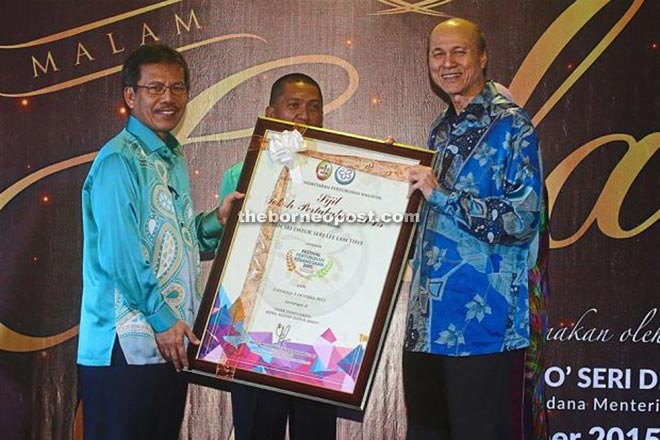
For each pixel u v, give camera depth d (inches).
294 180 144.0
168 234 138.2
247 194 144.8
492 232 130.0
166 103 139.2
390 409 173.8
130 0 172.7
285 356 141.1
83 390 139.3
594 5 172.6
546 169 172.7
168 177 140.7
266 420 150.7
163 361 138.2
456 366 134.3
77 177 172.1
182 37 173.3
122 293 134.4
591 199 172.9
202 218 152.0
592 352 172.7
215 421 173.6
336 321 141.5
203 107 173.5
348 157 143.0
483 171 133.8
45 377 171.9
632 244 172.7
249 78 173.8
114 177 134.4
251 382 140.6
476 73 137.6
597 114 172.6
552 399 173.0
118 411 135.5
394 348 173.9
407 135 173.3
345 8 173.8
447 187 136.2
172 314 136.3
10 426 171.3
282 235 143.9
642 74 172.4
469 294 133.1
